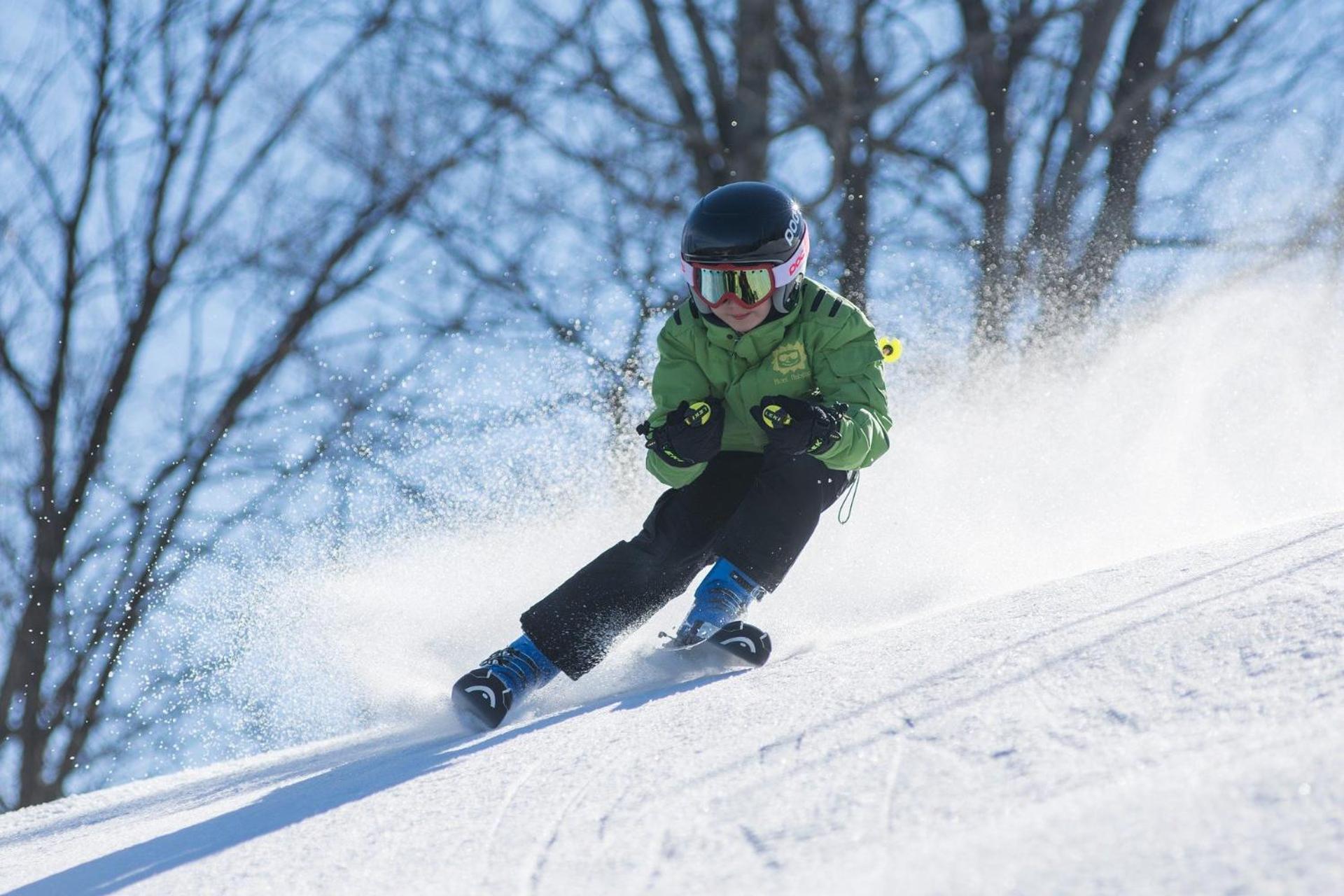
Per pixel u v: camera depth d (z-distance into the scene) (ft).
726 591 42.70
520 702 43.42
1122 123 179.73
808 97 187.93
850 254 182.60
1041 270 172.55
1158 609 30.09
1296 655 23.61
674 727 29.76
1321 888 14.56
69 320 180.24
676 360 46.26
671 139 187.73
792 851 19.77
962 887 16.62
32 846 40.68
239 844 28.76
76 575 173.37
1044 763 21.34
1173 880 15.49
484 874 22.04
